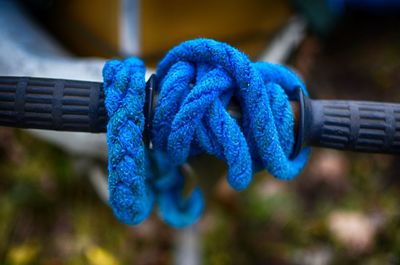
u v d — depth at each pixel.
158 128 0.44
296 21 0.96
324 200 0.96
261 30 0.88
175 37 0.76
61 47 0.79
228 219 0.91
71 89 0.44
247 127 0.44
